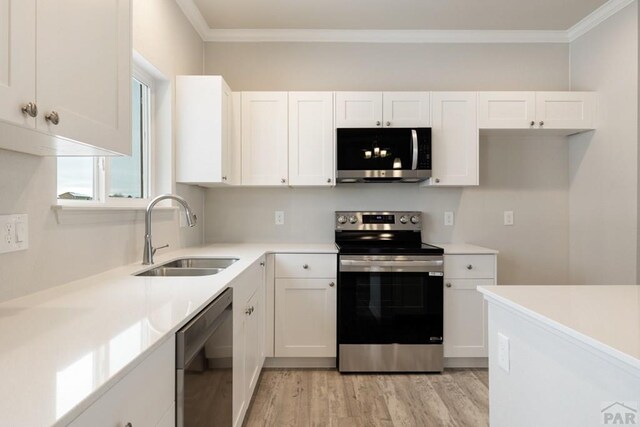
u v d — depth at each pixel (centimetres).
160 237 220
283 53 305
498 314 123
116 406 65
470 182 271
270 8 267
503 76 307
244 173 271
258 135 271
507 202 307
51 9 88
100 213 158
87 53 102
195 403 102
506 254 307
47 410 51
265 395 221
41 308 103
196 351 102
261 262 229
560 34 304
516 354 113
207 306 116
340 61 305
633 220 250
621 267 259
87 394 55
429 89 307
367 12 273
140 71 213
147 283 137
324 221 304
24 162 117
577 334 83
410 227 298
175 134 241
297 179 271
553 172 308
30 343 76
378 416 198
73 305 106
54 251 130
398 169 262
